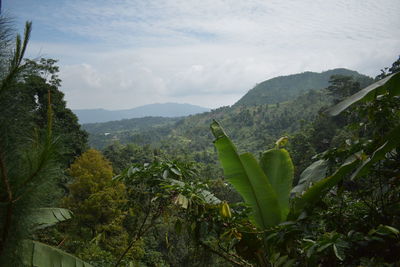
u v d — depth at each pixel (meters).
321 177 3.13
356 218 2.75
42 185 1.39
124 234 12.68
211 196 3.19
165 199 3.18
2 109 1.36
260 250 2.93
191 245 3.17
